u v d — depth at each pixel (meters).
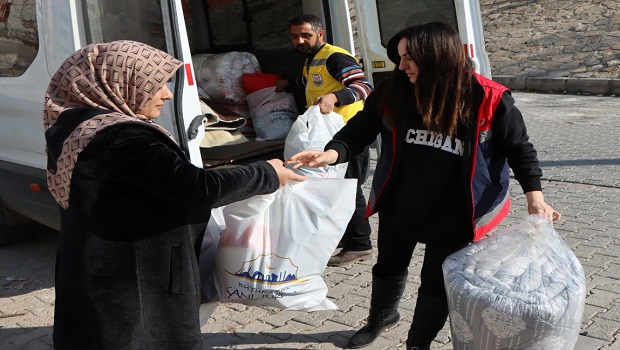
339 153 3.11
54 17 4.19
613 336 3.62
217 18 6.10
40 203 4.69
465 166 2.87
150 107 2.37
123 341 2.22
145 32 3.94
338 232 2.89
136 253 2.25
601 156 7.32
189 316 2.34
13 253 5.46
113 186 2.23
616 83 11.40
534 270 2.71
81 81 2.30
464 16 4.89
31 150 4.68
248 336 3.86
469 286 2.68
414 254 4.88
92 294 2.22
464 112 2.85
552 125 9.30
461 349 2.79
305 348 3.69
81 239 2.23
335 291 4.39
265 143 5.04
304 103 5.50
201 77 5.65
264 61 5.85
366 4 5.43
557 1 14.98
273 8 5.71
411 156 3.00
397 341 3.68
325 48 4.68
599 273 4.40
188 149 3.93
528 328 2.57
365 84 4.48
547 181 6.52
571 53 12.91
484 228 2.98
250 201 2.80
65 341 2.27
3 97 4.84
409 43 2.83
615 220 5.34
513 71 12.73
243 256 2.78
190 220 2.43
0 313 4.34
